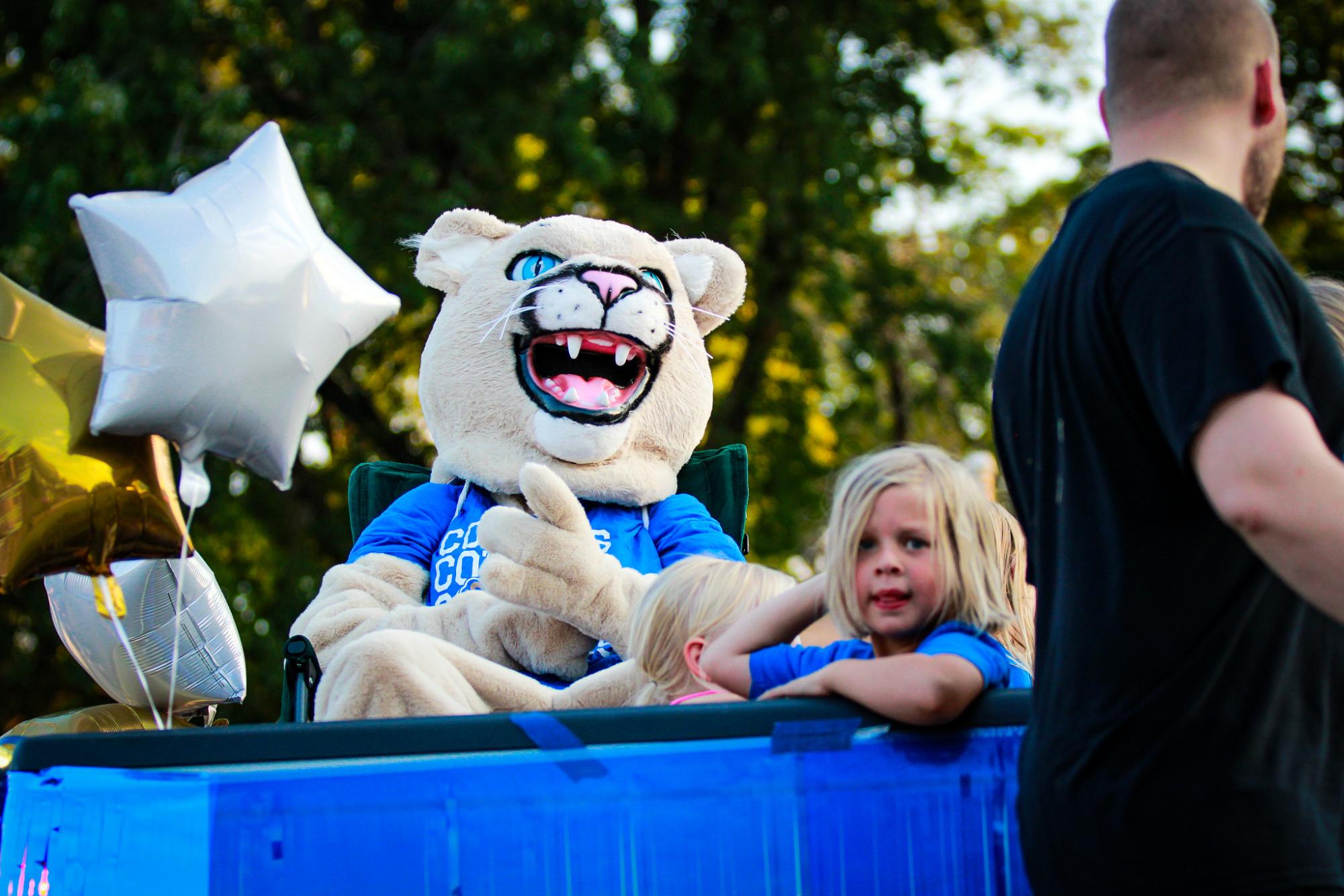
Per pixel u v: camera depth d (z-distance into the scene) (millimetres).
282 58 11039
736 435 13602
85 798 2451
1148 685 2115
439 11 12133
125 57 10984
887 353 14703
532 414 4684
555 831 2490
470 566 4449
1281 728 2115
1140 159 2357
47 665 12031
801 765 2566
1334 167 15133
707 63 12367
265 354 3361
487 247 5027
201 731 2486
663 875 2502
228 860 2428
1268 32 2363
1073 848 2162
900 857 2572
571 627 4066
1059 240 2334
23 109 12289
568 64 11625
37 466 3359
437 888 2447
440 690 3383
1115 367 2166
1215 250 2088
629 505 4711
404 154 11633
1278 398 1996
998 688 2693
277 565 11820
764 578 3387
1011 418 2414
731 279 5168
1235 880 2051
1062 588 2229
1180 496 2131
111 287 3312
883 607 2787
